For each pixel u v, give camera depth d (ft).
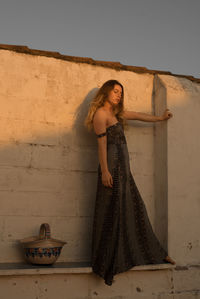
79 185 11.77
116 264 9.99
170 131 12.08
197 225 11.86
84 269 9.97
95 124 10.84
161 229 11.87
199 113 12.64
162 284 10.87
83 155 11.96
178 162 11.99
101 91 11.49
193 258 11.56
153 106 13.07
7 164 11.11
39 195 11.30
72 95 12.16
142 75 13.15
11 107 11.39
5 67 11.52
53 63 12.10
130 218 10.66
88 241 11.57
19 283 9.45
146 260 10.67
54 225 11.30
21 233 10.93
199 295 11.14
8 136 11.24
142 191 12.38
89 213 11.73
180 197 11.80
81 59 12.41
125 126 12.43
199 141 12.44
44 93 11.84
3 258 10.64
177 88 12.53
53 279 9.79
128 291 10.46
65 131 11.89
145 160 12.61
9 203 10.96
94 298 10.08
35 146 11.48
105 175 10.44
